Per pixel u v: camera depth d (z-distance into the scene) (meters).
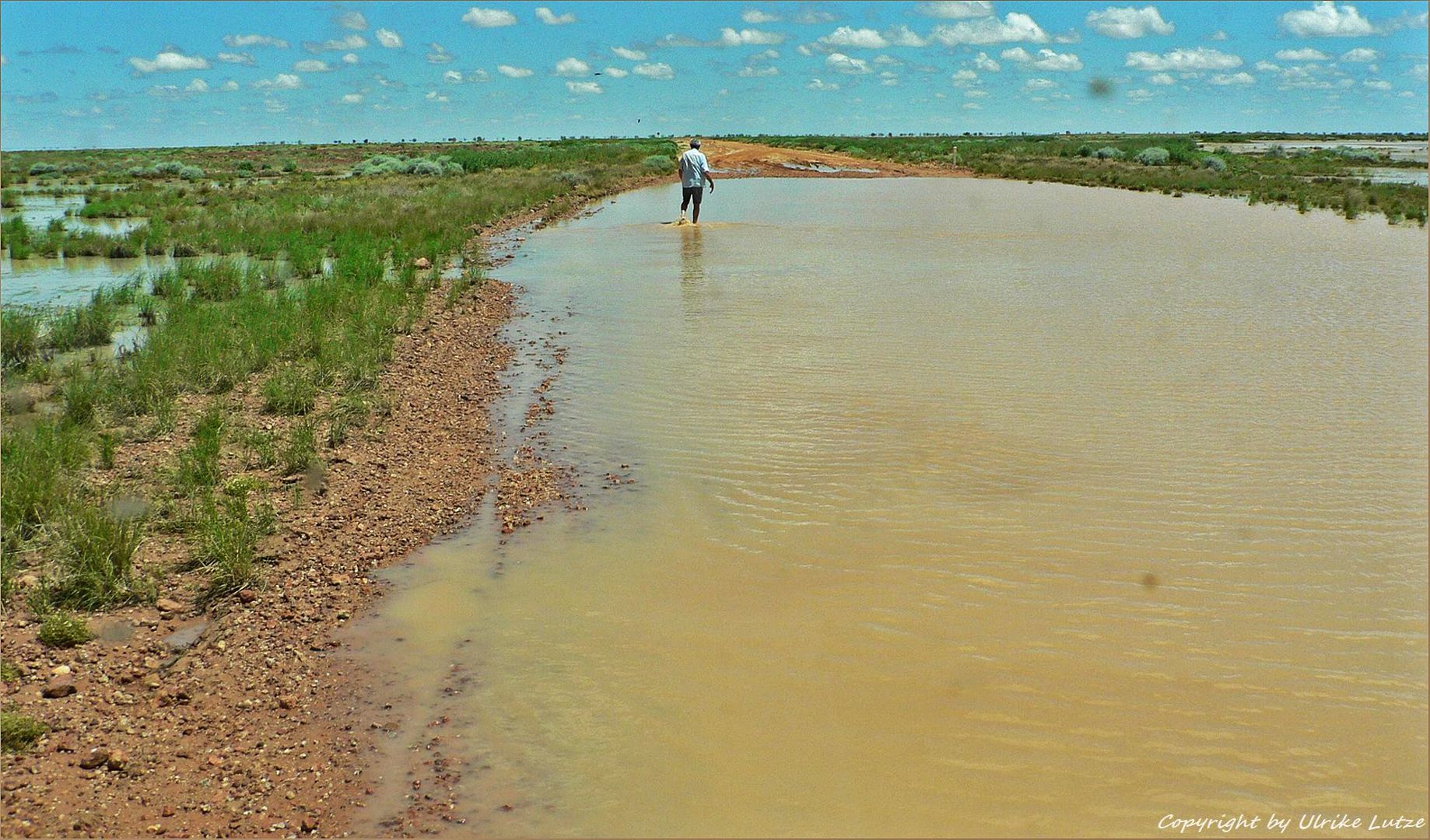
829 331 12.62
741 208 30.84
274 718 5.14
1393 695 4.88
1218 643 5.35
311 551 6.99
